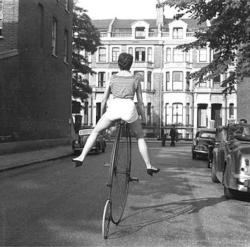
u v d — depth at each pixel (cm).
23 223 756
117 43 6581
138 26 6600
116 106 662
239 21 1609
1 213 837
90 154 2528
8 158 1997
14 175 1454
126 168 727
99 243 637
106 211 653
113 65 6531
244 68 1723
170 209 898
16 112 2388
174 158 2392
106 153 2638
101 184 1230
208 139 2309
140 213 849
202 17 1702
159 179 1392
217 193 1136
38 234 684
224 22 1617
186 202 985
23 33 2466
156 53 6575
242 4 1457
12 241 644
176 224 765
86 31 4288
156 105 6525
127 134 711
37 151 2519
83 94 4344
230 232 720
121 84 670
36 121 2684
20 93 2436
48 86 2909
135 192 1111
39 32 2728
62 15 3216
